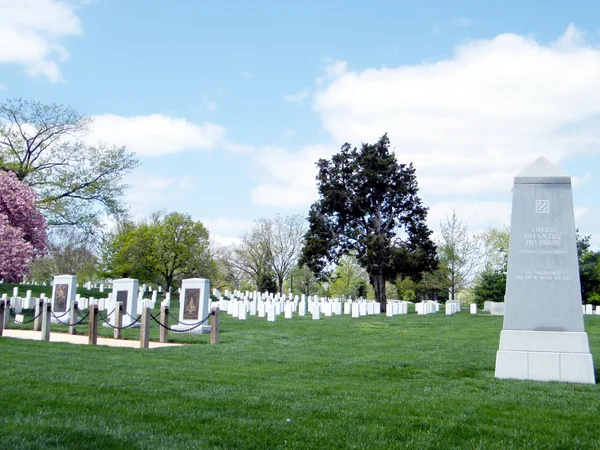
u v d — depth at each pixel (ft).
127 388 31.81
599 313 140.77
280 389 33.47
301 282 275.59
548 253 41.27
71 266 254.06
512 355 40.75
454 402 30.60
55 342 60.64
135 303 84.79
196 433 22.91
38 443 20.25
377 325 94.84
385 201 170.81
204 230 219.20
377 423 25.40
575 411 28.94
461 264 191.52
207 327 80.59
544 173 42.09
